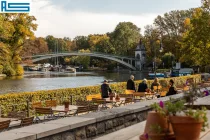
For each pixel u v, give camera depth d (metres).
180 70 82.12
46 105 16.17
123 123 9.13
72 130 7.22
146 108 10.27
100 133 8.14
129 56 131.88
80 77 95.81
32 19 76.81
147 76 99.50
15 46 77.25
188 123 4.48
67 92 21.89
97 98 18.88
